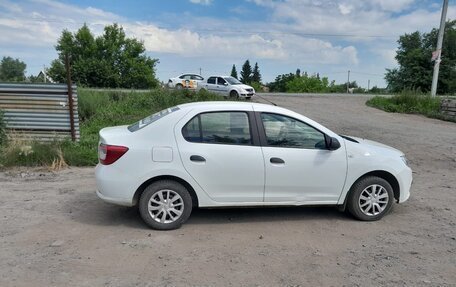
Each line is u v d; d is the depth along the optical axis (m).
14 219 5.06
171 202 4.81
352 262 4.04
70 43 52.34
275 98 26.72
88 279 3.59
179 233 4.73
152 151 4.71
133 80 53.56
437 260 4.12
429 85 41.12
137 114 15.52
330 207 5.83
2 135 8.66
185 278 3.64
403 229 4.99
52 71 50.09
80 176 7.37
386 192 5.27
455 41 40.34
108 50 52.91
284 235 4.73
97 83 51.00
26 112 9.56
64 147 8.77
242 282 3.60
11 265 3.82
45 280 3.55
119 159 4.68
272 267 3.90
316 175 5.06
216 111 4.92
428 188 6.98
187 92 20.02
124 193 4.71
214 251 4.24
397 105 21.47
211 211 5.56
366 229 4.98
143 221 5.04
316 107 21.75
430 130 14.45
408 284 3.62
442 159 9.45
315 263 4.00
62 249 4.21
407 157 9.62
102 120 13.80
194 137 4.83
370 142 5.69
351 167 5.14
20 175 7.31
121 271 3.75
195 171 4.77
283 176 4.96
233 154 4.83
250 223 5.12
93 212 5.40
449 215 5.53
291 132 5.07
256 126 4.96
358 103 24.67
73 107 9.66
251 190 4.94
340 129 14.14
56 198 5.99
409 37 43.72
